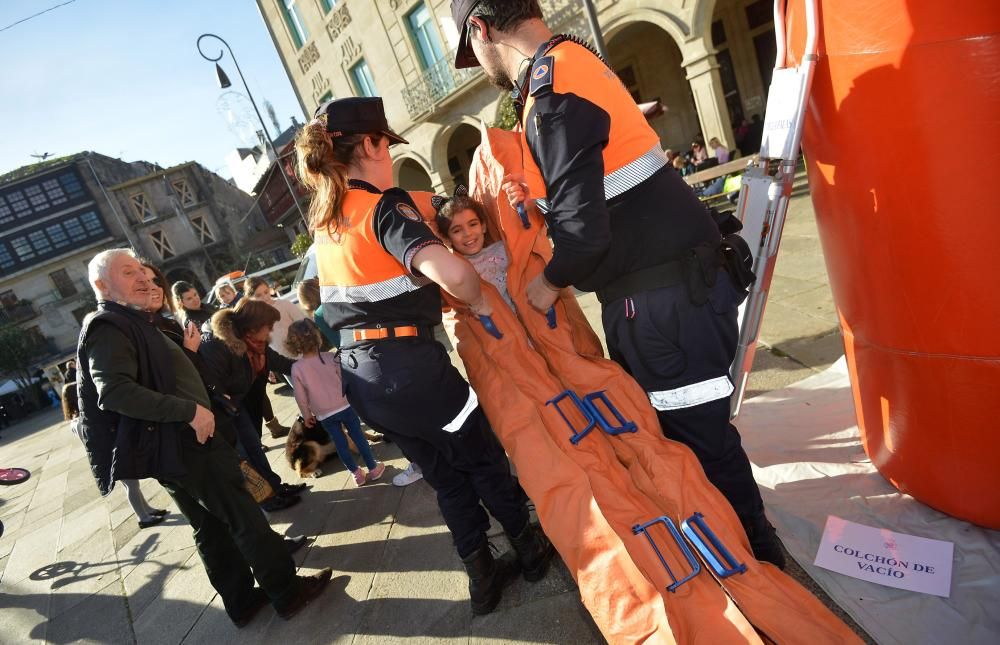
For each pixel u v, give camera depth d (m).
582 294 6.28
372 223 1.64
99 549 4.15
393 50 15.30
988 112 1.29
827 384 2.71
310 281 4.47
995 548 1.64
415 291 1.74
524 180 1.76
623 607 1.42
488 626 1.98
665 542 1.52
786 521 1.97
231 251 35.75
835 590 1.69
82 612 3.25
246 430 3.55
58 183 35.06
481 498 2.04
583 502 1.55
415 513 2.97
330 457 4.13
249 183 35.78
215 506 2.26
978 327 1.46
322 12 16.81
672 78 14.64
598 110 1.37
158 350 2.26
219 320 3.15
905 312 1.58
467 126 17.92
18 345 33.28
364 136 1.76
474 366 1.90
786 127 1.63
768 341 3.38
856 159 1.53
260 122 13.62
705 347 1.51
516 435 1.70
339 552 2.86
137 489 4.16
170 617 2.85
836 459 2.19
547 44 1.48
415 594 2.31
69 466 7.86
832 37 1.48
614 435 1.68
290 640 2.33
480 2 1.54
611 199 1.47
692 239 1.49
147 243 34.59
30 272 34.97
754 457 2.36
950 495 1.71
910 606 1.57
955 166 1.36
